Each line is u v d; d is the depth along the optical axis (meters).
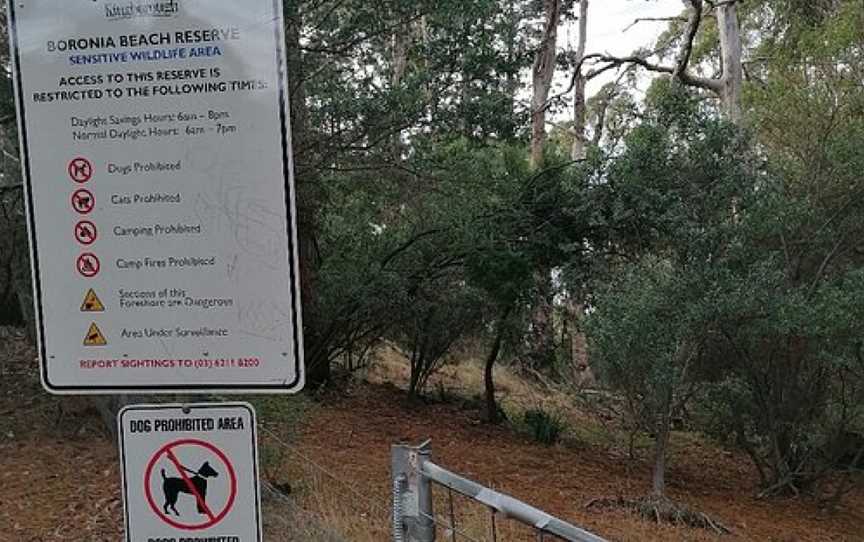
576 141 21.19
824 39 12.74
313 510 5.85
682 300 8.58
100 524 6.00
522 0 14.49
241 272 2.09
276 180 2.07
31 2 2.07
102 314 2.12
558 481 9.41
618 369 8.78
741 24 21.39
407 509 2.71
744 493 10.13
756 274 8.69
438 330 12.51
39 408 9.13
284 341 2.10
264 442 6.58
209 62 2.05
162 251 2.10
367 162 11.21
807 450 9.85
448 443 10.72
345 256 12.57
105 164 2.09
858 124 10.49
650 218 9.86
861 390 9.39
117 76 2.07
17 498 6.62
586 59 19.30
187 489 2.19
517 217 11.52
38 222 2.12
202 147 2.07
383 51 11.03
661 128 10.17
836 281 9.78
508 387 14.66
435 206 12.00
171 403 2.33
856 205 10.20
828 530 8.78
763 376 9.72
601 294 9.66
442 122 10.54
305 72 9.94
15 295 10.32
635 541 7.30
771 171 10.13
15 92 2.10
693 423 10.95
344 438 9.93
